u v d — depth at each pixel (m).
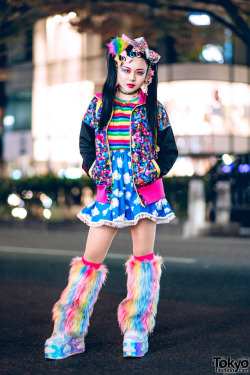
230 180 12.08
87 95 23.69
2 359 3.29
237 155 12.12
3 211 14.21
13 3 11.14
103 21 12.40
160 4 11.29
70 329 3.29
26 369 3.10
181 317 4.32
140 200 3.24
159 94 23.34
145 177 3.22
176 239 10.51
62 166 19.47
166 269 6.68
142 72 3.26
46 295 5.19
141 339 3.29
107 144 3.27
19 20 11.90
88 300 3.33
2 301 4.92
